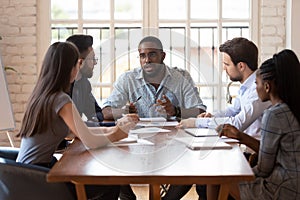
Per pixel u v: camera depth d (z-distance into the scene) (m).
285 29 5.07
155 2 5.11
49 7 5.09
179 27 5.13
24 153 2.87
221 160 2.46
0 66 4.08
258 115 3.37
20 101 5.10
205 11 5.12
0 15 5.04
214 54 5.05
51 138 2.83
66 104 2.73
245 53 3.54
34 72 5.10
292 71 2.67
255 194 2.64
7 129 4.04
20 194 2.60
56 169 2.28
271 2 5.05
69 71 2.83
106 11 5.11
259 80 2.78
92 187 2.83
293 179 2.57
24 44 5.08
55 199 2.59
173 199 3.50
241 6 5.12
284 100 2.67
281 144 2.61
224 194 2.25
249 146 2.98
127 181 2.17
